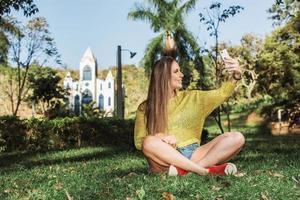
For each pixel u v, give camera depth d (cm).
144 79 5722
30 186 574
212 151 568
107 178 600
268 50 4272
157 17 3494
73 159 1146
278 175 546
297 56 3978
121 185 515
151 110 581
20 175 746
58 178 646
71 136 1927
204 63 2997
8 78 4422
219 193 454
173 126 579
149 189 478
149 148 562
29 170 845
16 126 1827
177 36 3406
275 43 4131
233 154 572
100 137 1956
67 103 3641
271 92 4328
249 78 4675
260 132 3594
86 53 4756
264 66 4234
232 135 569
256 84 5044
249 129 3912
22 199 492
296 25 3953
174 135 577
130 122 1986
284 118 3984
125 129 1967
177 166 554
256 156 963
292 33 3997
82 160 1096
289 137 2489
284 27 4022
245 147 1385
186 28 3412
